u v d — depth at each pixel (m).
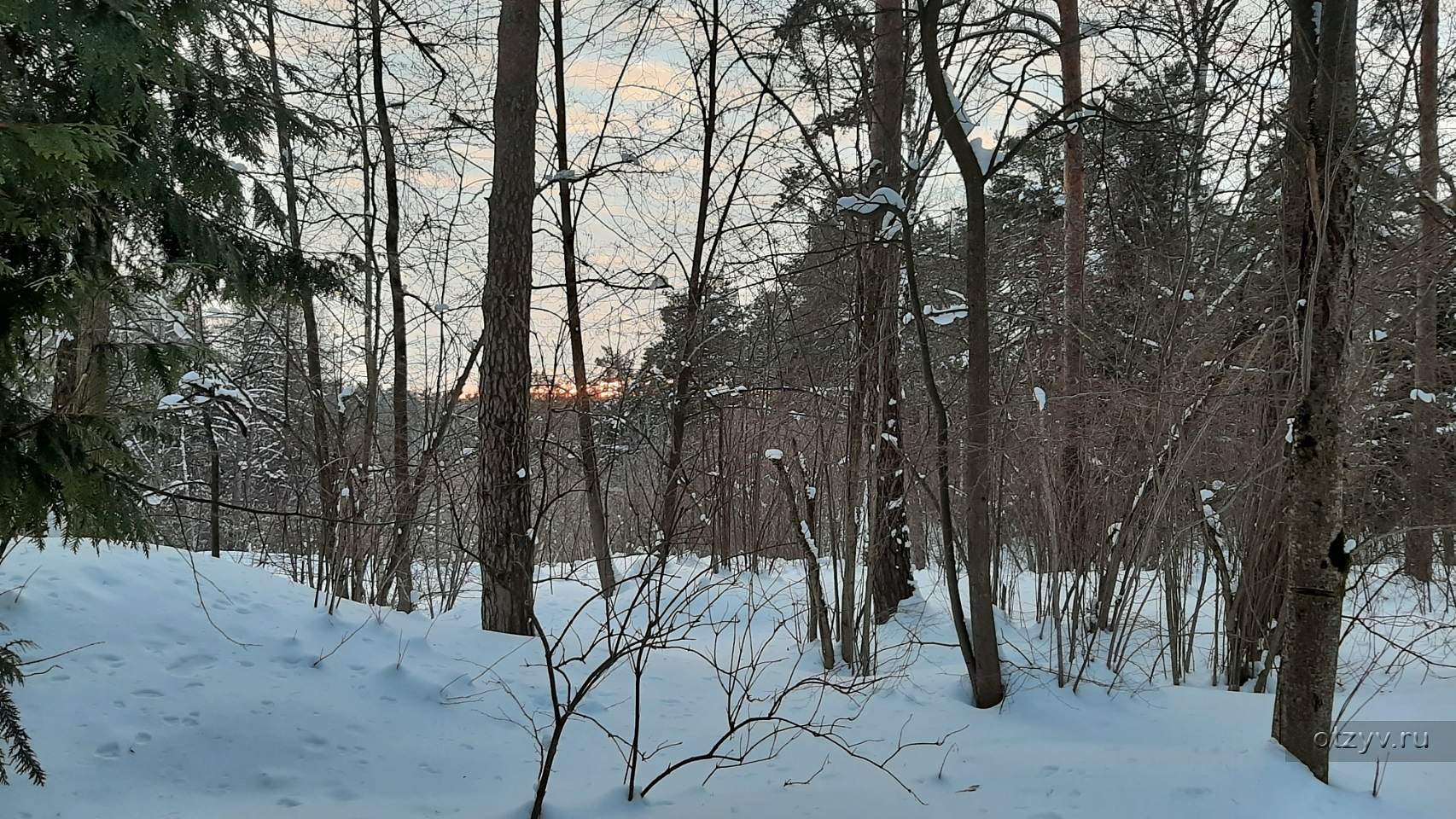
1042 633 6.89
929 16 5.36
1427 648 6.61
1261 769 4.10
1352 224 4.08
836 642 7.10
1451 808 3.82
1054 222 12.54
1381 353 6.56
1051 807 3.97
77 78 3.97
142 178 4.57
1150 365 6.95
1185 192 7.82
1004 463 7.27
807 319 10.13
